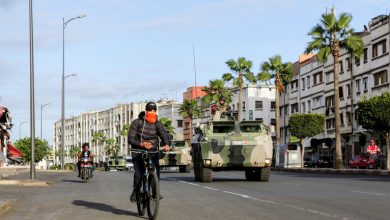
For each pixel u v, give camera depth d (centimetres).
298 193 1611
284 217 1014
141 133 1036
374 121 4319
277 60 6938
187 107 10069
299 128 6231
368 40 6141
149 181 1023
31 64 2586
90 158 2717
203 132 2431
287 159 6019
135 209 1216
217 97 8388
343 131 6769
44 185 2361
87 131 16750
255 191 1722
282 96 9069
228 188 1905
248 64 7388
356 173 3938
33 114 2584
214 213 1099
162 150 1049
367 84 6188
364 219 967
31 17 2580
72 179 3050
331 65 7194
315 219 977
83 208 1253
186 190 1814
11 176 3478
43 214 1147
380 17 6562
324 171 4472
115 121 15012
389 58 5712
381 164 5141
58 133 19175
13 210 1238
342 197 1446
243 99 10056
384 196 1477
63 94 5912
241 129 2452
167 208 1207
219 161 2364
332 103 7188
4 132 6091
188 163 4366
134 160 1059
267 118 9925
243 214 1073
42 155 13675
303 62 8288
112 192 1800
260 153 2364
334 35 4784
